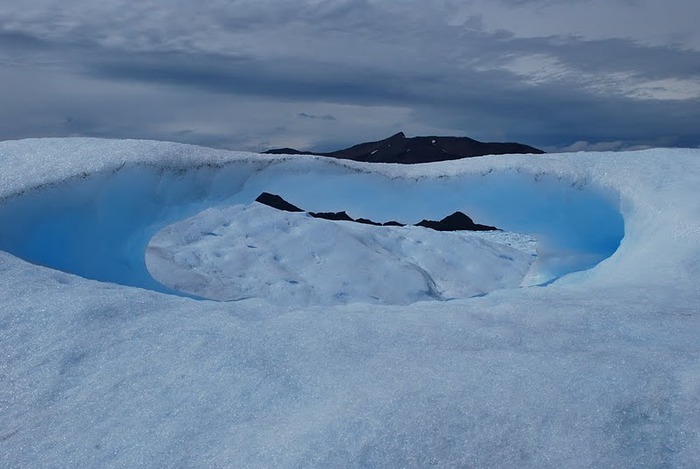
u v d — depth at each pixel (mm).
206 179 5062
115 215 4891
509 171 5516
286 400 2391
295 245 9406
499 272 9453
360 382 2461
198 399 2422
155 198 4969
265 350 2732
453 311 3236
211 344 2781
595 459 2025
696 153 5531
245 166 5184
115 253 5117
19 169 4500
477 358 2613
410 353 2691
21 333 2912
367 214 6062
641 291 3557
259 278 8445
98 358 2725
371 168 5660
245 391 2451
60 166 4531
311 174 5434
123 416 2361
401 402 2293
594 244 5902
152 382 2543
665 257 4055
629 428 2148
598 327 2996
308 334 2887
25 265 3654
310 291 8305
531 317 3117
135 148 4875
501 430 2154
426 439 2117
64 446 2234
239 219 10102
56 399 2490
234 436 2207
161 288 5730
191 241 9445
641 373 2434
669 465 1997
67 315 3037
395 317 3137
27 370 2666
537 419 2197
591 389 2346
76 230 4719
